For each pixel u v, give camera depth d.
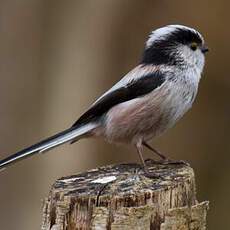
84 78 15.00
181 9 15.80
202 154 16.44
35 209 14.48
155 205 7.34
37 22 14.75
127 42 15.50
